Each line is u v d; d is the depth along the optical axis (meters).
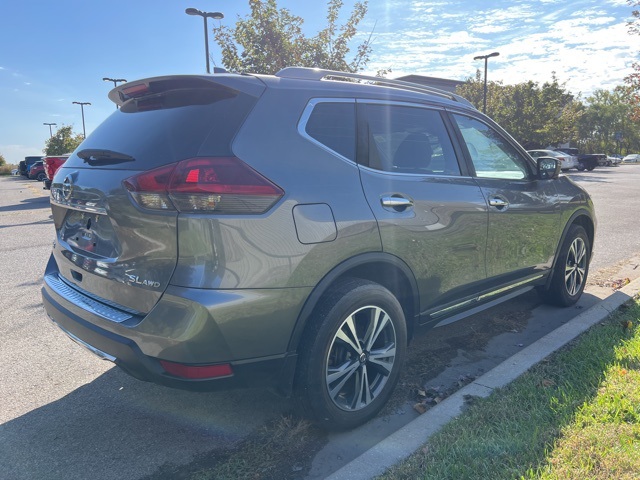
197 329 2.25
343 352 2.77
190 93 2.71
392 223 2.88
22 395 3.35
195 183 2.25
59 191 3.06
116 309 2.57
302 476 2.51
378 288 2.81
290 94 2.71
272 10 17.03
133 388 3.45
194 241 2.25
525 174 4.22
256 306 2.36
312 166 2.62
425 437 2.59
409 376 3.56
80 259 2.84
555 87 32.91
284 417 3.04
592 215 4.98
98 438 2.87
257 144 2.47
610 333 3.81
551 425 2.62
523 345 4.08
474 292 3.61
